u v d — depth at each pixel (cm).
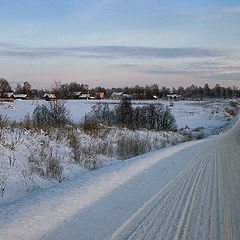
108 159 1648
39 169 1136
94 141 1861
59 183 1029
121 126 2808
